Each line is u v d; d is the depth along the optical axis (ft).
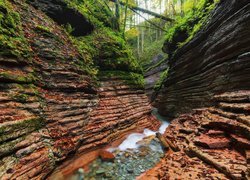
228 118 26.55
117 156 32.58
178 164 24.48
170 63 73.51
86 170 27.43
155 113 80.53
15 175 18.24
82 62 42.39
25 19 33.30
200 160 23.30
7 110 21.01
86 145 32.45
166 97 74.02
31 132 23.39
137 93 60.64
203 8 54.24
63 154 26.58
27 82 26.61
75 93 35.99
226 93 33.53
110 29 70.95
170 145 34.99
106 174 26.68
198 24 52.44
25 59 27.94
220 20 38.19
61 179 23.99
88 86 40.01
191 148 26.25
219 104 32.65
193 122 37.99
